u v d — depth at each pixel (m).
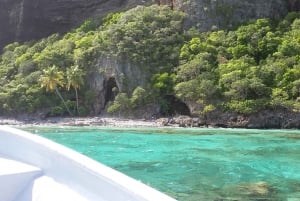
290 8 65.06
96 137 28.31
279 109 46.16
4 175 4.12
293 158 16.98
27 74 63.16
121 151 19.25
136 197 2.82
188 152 18.88
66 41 66.81
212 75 51.28
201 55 54.44
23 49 74.06
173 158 16.70
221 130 38.62
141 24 59.78
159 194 2.81
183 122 48.59
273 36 56.03
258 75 48.78
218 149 20.33
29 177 4.16
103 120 51.09
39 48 71.00
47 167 4.26
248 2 63.00
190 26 62.34
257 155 17.92
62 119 54.88
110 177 3.16
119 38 58.38
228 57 55.75
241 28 58.50
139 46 57.25
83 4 81.75
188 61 55.75
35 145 4.48
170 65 56.41
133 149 20.16
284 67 49.53
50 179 3.96
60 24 83.00
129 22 60.19
